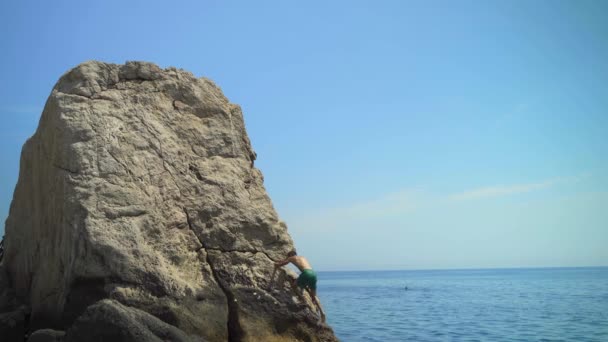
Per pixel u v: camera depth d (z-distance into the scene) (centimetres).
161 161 1134
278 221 1180
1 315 1077
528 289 6175
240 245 1104
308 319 1060
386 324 2509
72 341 802
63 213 1042
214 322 991
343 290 7525
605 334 2078
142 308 946
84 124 1102
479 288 6969
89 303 961
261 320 1032
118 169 1071
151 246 1027
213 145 1227
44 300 1079
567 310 3136
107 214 1012
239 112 1324
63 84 1200
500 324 2450
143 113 1181
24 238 1263
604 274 15088
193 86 1280
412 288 7650
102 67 1212
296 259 1093
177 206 1104
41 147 1202
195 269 1052
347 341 1933
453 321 2617
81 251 973
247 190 1201
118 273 961
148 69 1253
